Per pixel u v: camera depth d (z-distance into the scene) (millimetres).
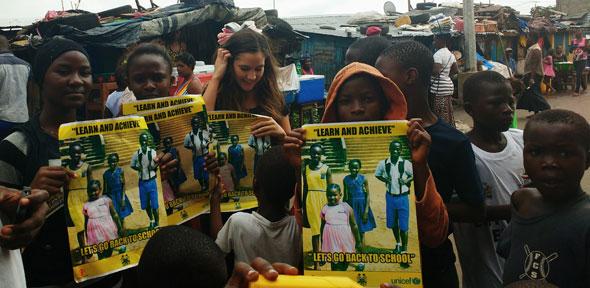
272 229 2156
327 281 1278
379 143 1866
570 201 1945
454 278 2338
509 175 2625
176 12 9977
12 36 10508
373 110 2145
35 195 1647
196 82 4027
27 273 2152
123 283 2270
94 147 1949
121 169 1989
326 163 1881
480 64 15031
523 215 2049
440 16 18188
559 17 32250
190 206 2291
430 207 1916
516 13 24016
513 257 2043
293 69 5895
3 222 1646
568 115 1932
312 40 14508
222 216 2693
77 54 2252
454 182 2275
